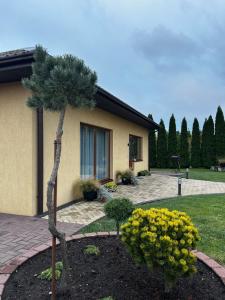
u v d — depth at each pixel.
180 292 2.86
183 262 2.62
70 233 4.96
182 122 23.78
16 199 6.31
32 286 2.96
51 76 2.67
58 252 3.79
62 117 2.77
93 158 9.70
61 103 2.71
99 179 10.27
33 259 3.61
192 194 9.58
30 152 6.16
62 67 2.70
